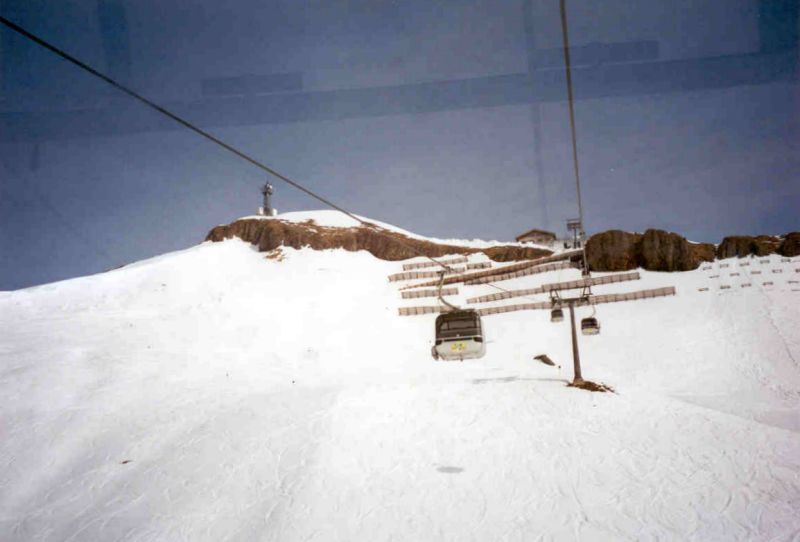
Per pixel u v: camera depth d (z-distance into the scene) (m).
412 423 22.58
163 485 19.02
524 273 66.44
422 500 15.94
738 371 38.56
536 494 15.93
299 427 22.78
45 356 38.06
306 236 80.19
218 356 41.81
